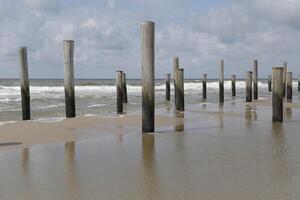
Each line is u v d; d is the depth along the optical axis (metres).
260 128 12.95
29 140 10.92
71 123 14.69
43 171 7.32
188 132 12.16
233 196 5.62
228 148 9.25
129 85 60.88
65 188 6.19
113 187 6.19
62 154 8.88
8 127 13.51
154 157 8.38
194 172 7.01
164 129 12.98
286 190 5.85
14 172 7.27
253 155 8.38
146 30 11.57
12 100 29.50
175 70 20.62
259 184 6.18
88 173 7.12
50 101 28.16
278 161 7.77
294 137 10.89
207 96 36.31
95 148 9.58
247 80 27.48
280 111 14.69
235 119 15.96
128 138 11.10
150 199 5.57
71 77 16.61
